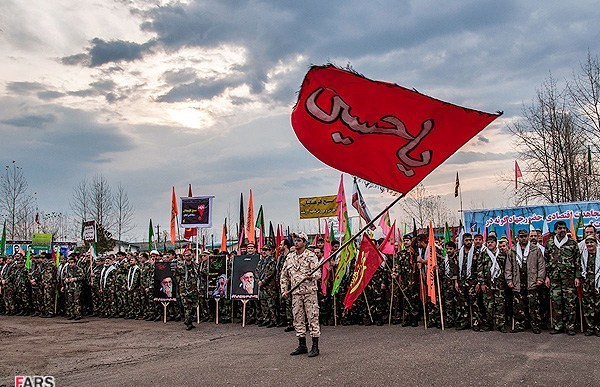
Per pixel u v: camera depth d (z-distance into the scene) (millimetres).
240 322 15766
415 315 13312
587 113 26453
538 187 28109
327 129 6262
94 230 19438
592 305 10875
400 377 7184
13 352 10898
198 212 17656
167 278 16359
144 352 10727
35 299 19203
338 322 14500
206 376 7672
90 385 7543
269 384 7055
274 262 14508
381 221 15469
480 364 7922
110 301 18062
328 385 6883
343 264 13781
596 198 28297
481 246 12203
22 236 38094
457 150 6141
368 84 5879
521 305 11711
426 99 5863
